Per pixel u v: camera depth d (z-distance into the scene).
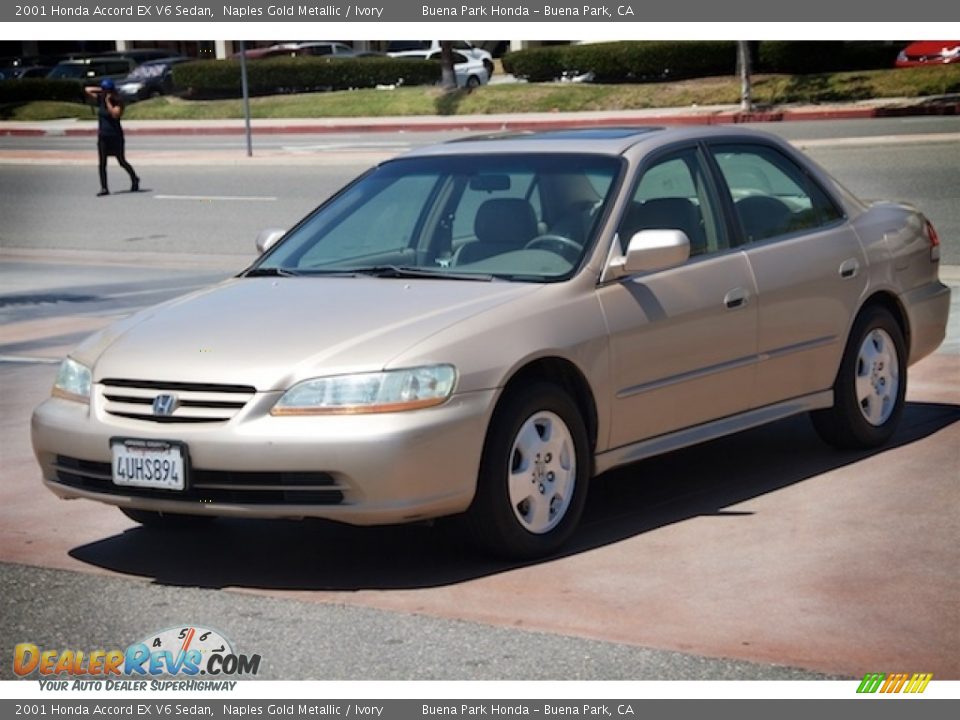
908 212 8.19
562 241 6.48
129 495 5.88
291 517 5.66
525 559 6.04
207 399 5.71
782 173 7.52
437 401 5.63
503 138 7.36
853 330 7.57
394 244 6.84
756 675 4.80
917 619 5.26
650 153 6.85
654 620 5.31
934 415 8.47
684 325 6.61
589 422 6.30
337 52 53.91
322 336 5.85
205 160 28.64
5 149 35.75
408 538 6.45
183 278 15.18
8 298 14.07
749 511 6.68
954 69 32.69
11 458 8.04
